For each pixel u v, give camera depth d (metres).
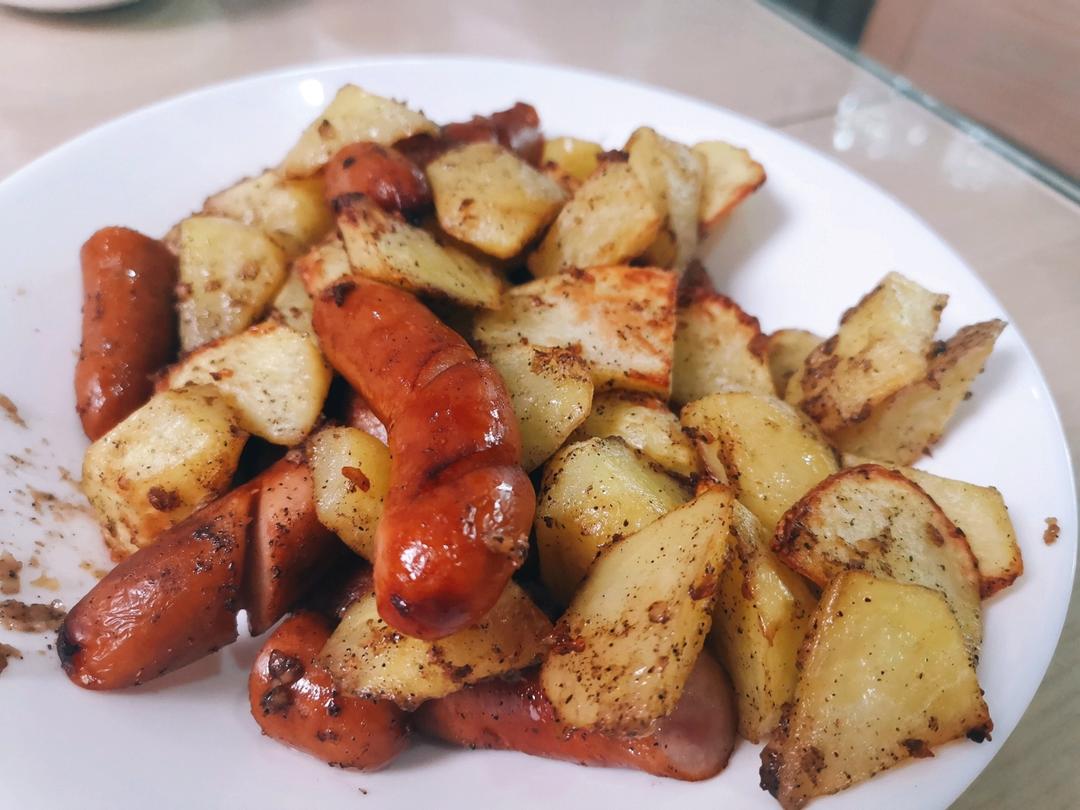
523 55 0.43
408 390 0.18
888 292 0.24
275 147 0.30
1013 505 0.21
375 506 0.19
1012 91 0.41
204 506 0.20
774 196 0.30
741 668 0.18
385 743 0.17
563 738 0.17
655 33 0.46
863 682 0.16
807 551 0.18
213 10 0.45
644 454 0.21
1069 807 0.19
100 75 0.39
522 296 0.24
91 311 0.23
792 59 0.45
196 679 0.19
